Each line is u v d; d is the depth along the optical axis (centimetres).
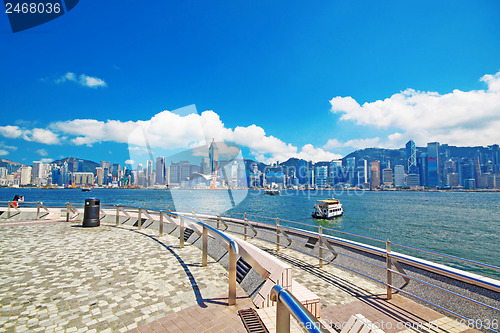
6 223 1356
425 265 440
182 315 378
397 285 492
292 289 390
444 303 411
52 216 1538
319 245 638
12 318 376
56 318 375
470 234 4469
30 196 9712
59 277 548
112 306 412
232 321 356
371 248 568
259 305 391
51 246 834
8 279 536
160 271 586
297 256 737
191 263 649
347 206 10475
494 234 4456
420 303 439
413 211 8425
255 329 332
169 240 932
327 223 5659
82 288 488
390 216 7019
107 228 1207
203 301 426
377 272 548
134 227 1243
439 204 11638
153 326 349
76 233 1073
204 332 329
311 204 10556
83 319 371
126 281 524
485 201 13862
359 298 461
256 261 417
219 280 529
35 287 493
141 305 415
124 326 351
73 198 8106
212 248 733
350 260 622
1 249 793
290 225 4956
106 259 684
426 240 3991
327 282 540
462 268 2533
